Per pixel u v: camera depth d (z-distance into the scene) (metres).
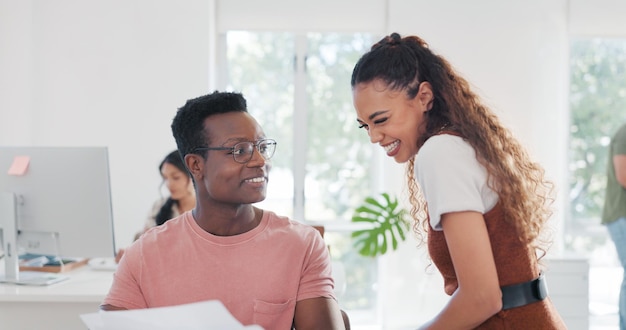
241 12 5.11
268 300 1.67
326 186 5.27
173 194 3.45
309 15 5.10
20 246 2.81
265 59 5.23
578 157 5.18
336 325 1.69
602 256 5.14
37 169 2.68
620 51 5.17
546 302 1.58
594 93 5.18
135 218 4.98
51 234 2.72
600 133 5.18
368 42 5.23
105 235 2.66
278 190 5.27
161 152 4.98
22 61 4.89
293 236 1.71
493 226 1.51
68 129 4.98
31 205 2.71
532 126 5.03
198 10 4.96
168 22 4.96
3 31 4.84
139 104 4.98
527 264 1.54
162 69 4.97
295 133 5.25
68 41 4.96
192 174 1.69
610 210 3.96
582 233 5.15
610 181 3.96
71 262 3.17
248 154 1.63
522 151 1.65
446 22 5.02
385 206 5.14
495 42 5.02
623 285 3.97
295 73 5.23
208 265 1.66
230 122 1.64
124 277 1.69
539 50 5.03
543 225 1.67
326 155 5.27
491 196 1.51
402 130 1.57
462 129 1.53
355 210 4.81
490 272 1.45
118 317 1.33
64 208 2.67
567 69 5.05
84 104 4.97
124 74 4.98
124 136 4.98
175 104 4.97
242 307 1.66
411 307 5.02
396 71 1.54
